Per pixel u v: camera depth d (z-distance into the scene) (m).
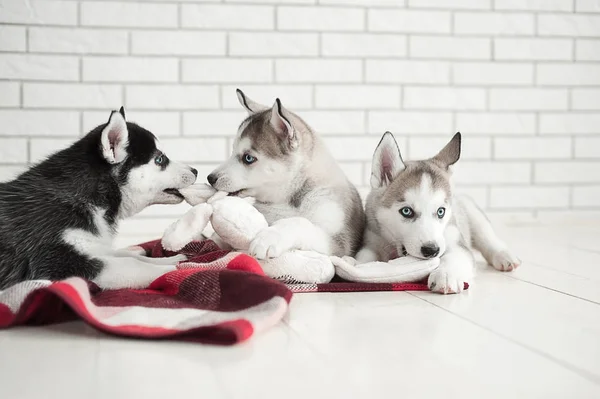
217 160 2.07
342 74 2.10
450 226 1.35
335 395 0.74
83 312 0.96
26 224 1.18
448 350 0.91
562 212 2.21
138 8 2.01
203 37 2.04
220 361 0.86
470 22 2.14
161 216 2.05
